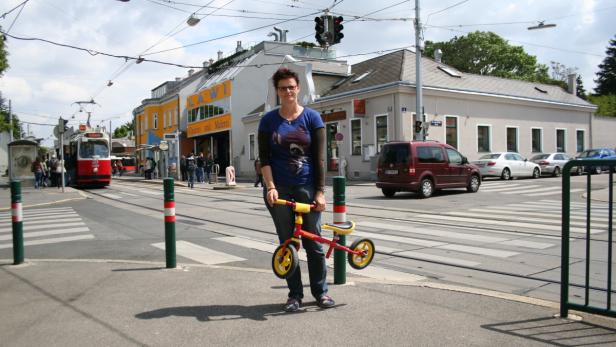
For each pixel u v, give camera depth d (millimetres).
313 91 32656
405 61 29828
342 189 4875
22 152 30484
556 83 62812
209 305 4465
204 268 6094
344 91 30578
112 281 5457
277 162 4215
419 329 3762
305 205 4105
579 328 3738
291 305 4238
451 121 29641
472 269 6348
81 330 3871
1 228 11094
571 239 8148
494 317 4027
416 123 23422
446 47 57406
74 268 6211
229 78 41938
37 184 28984
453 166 17781
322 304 4320
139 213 14078
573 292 5250
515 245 7883
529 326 3799
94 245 8516
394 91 26656
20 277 5762
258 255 7422
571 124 37281
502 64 56000
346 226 4586
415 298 4617
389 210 13242
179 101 52562
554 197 16703
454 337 3582
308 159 4227
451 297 4641
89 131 30078
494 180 26344
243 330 3799
